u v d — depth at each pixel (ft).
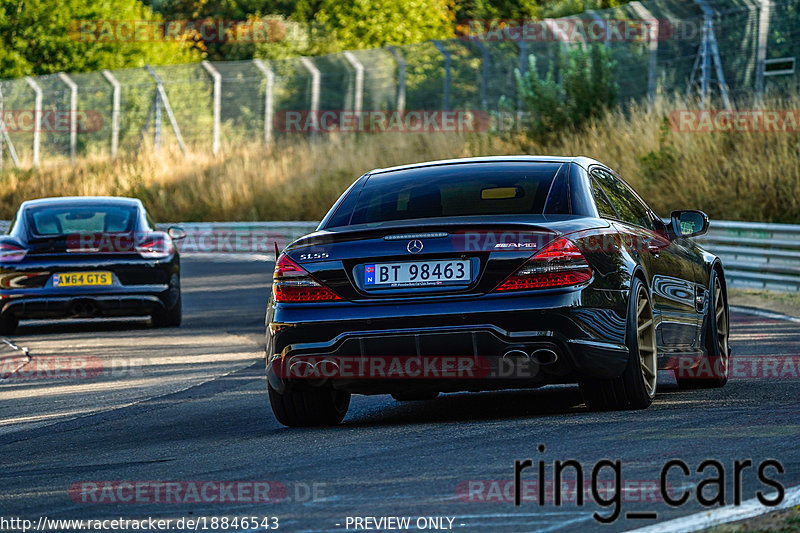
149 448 75.77
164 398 102.83
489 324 71.87
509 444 67.05
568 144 312.91
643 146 295.28
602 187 84.07
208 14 645.10
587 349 72.49
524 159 83.71
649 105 312.71
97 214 171.01
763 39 289.12
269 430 81.10
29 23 566.77
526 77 335.88
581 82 324.39
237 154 442.09
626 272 77.00
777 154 260.83
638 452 62.39
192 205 423.64
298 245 76.69
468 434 71.92
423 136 379.14
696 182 266.16
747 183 258.37
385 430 76.54
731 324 147.43
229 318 181.37
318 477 61.21
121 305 165.17
